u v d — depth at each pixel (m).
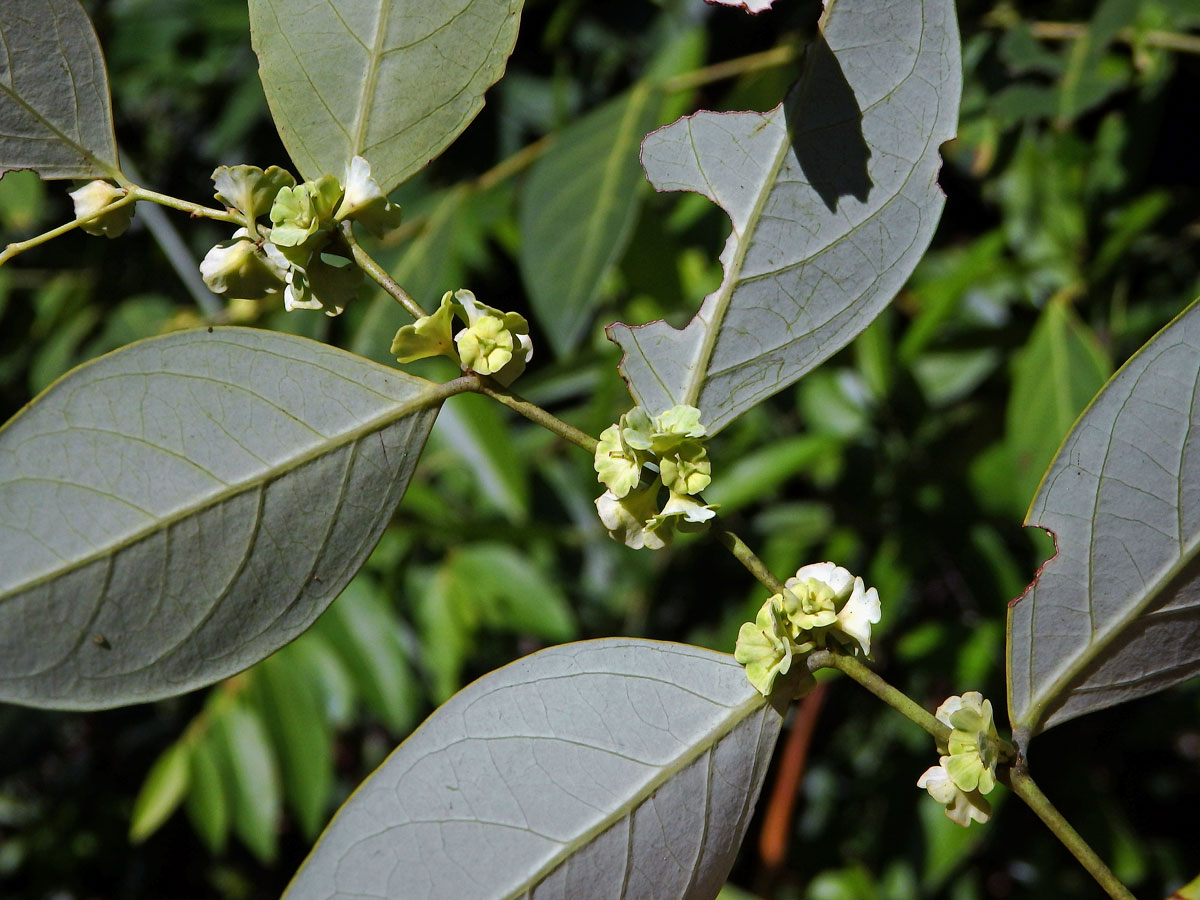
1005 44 0.64
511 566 0.86
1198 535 0.39
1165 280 0.82
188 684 0.37
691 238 0.84
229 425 0.38
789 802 0.86
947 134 0.39
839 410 0.86
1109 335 0.76
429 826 0.37
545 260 0.61
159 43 1.10
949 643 0.78
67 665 0.37
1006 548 0.82
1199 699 0.88
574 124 0.64
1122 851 0.87
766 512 0.92
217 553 0.37
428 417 0.38
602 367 0.80
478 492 0.94
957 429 0.84
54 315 1.14
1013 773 0.38
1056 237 0.76
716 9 0.98
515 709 0.38
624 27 1.08
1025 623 0.39
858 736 1.06
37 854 1.47
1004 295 0.86
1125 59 0.70
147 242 1.16
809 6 0.91
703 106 0.88
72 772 1.53
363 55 0.39
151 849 1.52
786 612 0.37
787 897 1.06
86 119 0.39
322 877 0.37
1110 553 0.39
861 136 0.40
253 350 0.38
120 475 0.37
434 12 0.39
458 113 0.39
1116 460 0.39
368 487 0.38
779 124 0.40
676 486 0.37
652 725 0.38
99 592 0.37
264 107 1.09
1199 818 1.08
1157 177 0.79
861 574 0.83
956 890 0.95
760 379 0.39
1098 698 0.39
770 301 0.39
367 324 0.71
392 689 0.82
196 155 1.34
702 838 0.38
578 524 0.94
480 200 0.79
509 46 0.39
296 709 0.82
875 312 0.39
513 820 0.37
